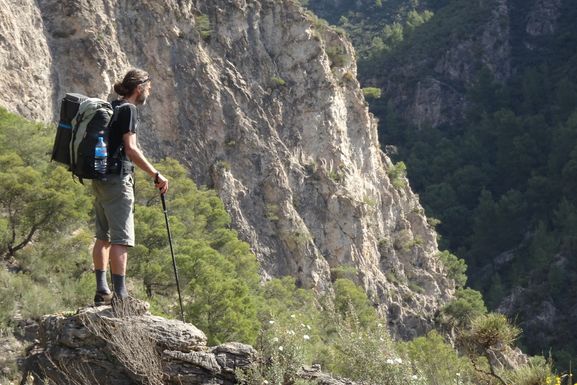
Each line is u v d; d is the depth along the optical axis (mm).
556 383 8602
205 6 71062
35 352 8477
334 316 9922
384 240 76375
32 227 28016
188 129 65688
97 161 7949
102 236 8453
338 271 67562
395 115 167625
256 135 68438
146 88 8422
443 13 188125
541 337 107500
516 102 167875
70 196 28562
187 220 43125
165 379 7957
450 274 92625
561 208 129125
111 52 61312
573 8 183000
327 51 80125
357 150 78312
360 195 75250
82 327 8188
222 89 68250
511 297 114750
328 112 73875
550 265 116250
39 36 58188
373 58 181000
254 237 64250
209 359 8094
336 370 9117
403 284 75312
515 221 133375
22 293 21594
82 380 8031
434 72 176250
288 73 73500
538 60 177375
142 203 43562
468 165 149375
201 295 23156
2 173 28062
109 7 63562
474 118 167000
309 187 70188
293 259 65312
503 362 9047
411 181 149875
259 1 73875
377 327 9203
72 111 8039
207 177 65188
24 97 54594
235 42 71312
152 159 63219
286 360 8352
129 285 26203
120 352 7961
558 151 142750
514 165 147875
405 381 8523
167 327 8117
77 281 25016
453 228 137750
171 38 66688
